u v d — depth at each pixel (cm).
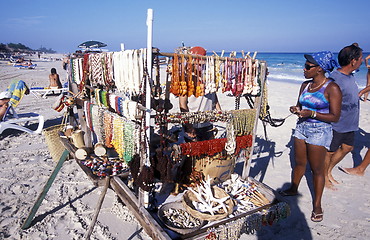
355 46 351
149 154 251
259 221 273
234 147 299
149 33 221
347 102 362
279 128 732
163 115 253
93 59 351
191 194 289
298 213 348
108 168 359
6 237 296
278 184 429
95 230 307
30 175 444
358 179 444
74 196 380
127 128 275
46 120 791
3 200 368
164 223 246
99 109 338
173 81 248
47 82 1739
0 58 5562
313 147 304
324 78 289
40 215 336
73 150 421
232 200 291
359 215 346
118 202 364
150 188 251
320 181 311
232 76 289
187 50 324
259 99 320
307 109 304
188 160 313
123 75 275
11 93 630
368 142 615
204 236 238
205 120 280
